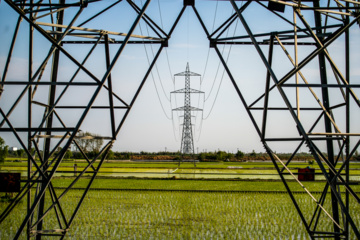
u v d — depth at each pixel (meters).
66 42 11.30
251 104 10.48
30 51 8.84
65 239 13.70
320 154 7.97
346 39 9.36
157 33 10.99
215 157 119.31
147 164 80.00
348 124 9.37
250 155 163.62
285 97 7.47
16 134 7.40
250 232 14.92
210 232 14.81
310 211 19.23
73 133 7.49
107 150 10.19
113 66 7.80
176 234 14.47
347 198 9.48
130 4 10.15
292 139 9.40
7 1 6.63
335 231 10.11
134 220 16.86
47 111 10.17
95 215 17.86
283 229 15.45
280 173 9.37
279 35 10.28
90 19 10.30
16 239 6.95
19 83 7.63
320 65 10.39
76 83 7.67
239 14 7.84
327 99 10.26
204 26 10.93
